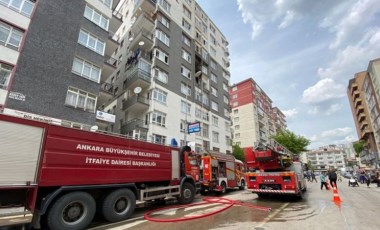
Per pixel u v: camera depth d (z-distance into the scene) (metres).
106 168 7.04
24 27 13.42
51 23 14.91
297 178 11.32
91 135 6.89
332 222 6.52
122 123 24.97
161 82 24.78
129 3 32.56
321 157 138.12
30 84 13.02
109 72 21.03
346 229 5.77
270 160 12.21
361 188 18.86
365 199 11.46
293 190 10.62
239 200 11.54
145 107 22.97
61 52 15.05
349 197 12.32
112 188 7.25
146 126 22.66
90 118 15.88
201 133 30.06
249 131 57.97
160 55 25.92
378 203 10.08
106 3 19.59
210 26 41.34
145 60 23.98
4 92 11.92
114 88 29.44
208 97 34.34
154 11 28.00
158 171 9.07
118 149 7.61
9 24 12.79
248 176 12.08
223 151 34.78
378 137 50.16
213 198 11.91
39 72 13.59
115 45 21.39
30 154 5.41
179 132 25.55
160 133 22.88
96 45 17.89
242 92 62.84
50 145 5.84
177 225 6.37
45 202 5.46
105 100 21.55
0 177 4.84
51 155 5.79
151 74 24.17
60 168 5.90
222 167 15.77
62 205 5.71
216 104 36.38
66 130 6.29
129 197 7.53
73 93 15.34
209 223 6.53
